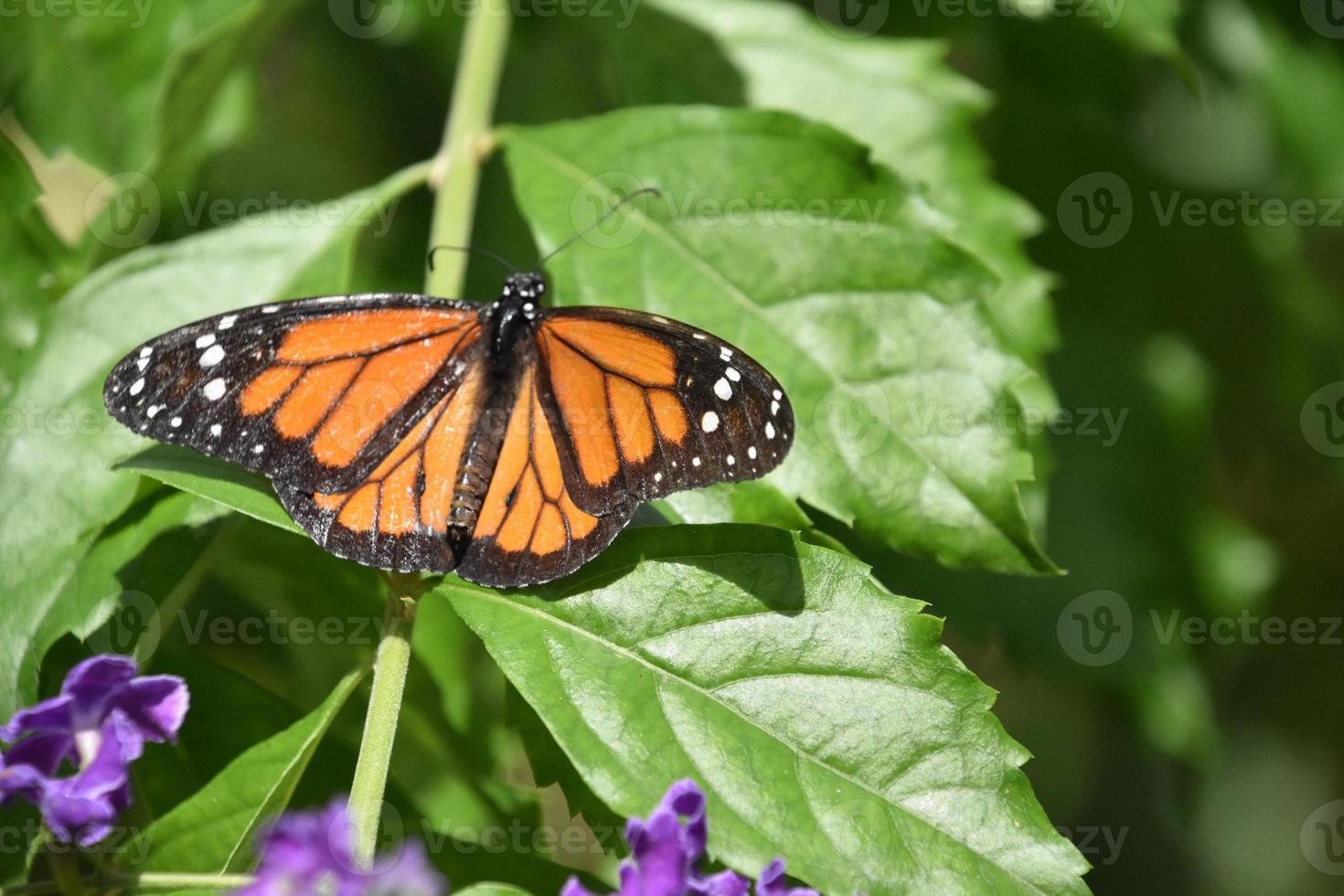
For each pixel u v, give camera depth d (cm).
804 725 88
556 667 88
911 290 92
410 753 97
